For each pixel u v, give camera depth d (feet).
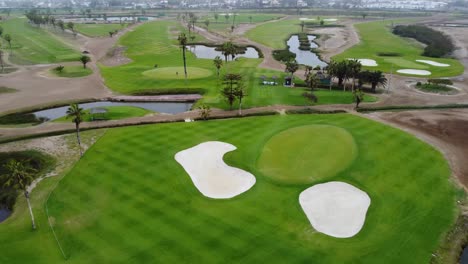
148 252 134.72
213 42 633.61
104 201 166.20
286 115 273.95
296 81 371.35
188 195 169.48
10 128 260.42
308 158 201.46
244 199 166.20
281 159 200.95
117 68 441.27
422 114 277.85
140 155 208.44
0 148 225.97
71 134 243.40
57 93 341.62
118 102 325.21
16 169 145.18
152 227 148.05
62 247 139.44
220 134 236.43
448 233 146.72
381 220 152.87
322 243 139.33
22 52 531.91
